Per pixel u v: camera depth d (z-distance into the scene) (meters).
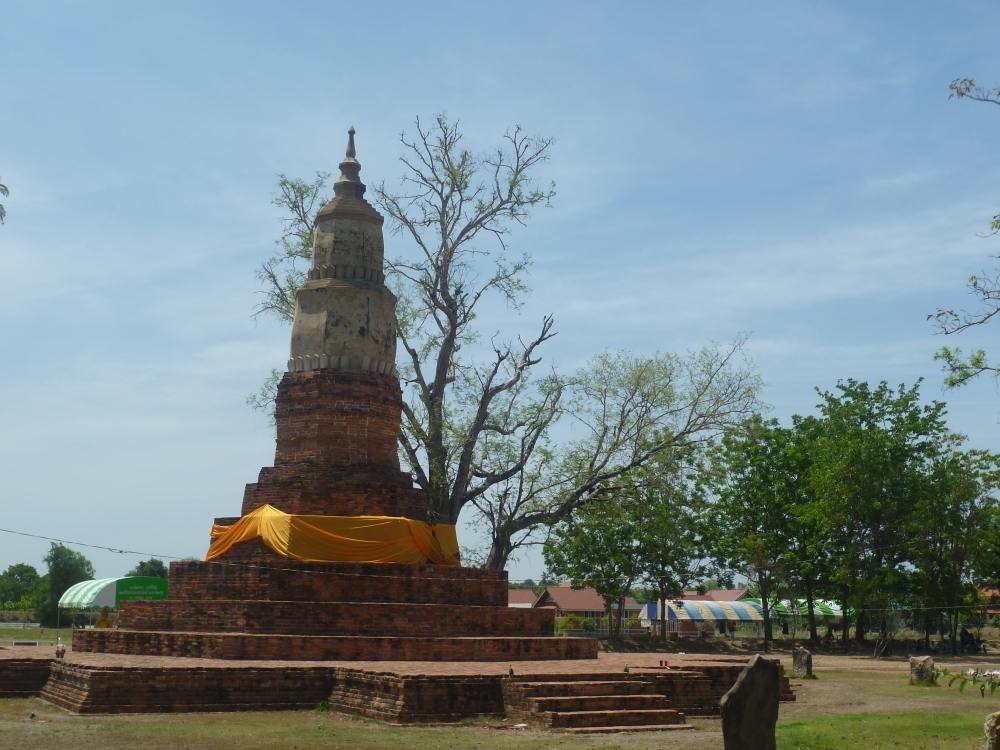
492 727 26.36
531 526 57.44
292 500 38.53
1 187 25.20
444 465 54.06
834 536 73.06
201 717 27.02
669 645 77.44
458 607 37.34
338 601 36.34
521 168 55.19
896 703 34.34
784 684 35.28
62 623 98.44
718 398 56.88
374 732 24.73
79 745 21.73
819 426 78.50
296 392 40.59
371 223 42.81
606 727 26.41
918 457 73.31
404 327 54.47
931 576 70.94
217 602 35.19
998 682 19.88
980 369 28.20
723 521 79.06
